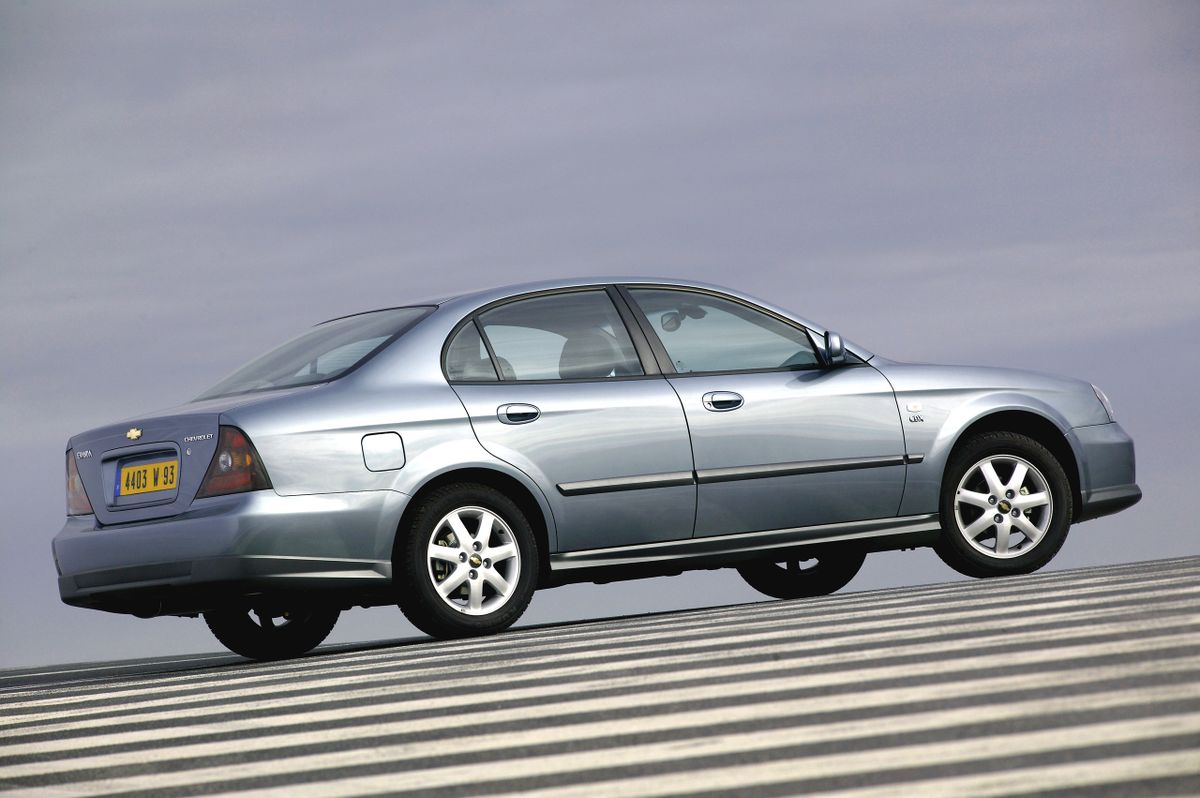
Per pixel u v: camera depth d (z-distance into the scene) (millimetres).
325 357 19906
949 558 21859
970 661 12367
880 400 21281
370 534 18500
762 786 8969
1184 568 18453
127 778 10828
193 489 18391
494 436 19266
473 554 19141
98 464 19344
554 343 20141
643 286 20953
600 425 19812
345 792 9742
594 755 10219
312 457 18312
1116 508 22719
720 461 20328
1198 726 9453
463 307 19969
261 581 18062
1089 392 22828
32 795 10422
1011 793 8336
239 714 13445
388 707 12984
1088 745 9234
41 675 21656
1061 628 13648
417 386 19156
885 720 10461
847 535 21094
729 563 20625
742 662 13562
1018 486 21922
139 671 20641
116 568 18812
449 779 9875
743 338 21141
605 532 19812
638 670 13695
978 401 21797
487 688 13500
